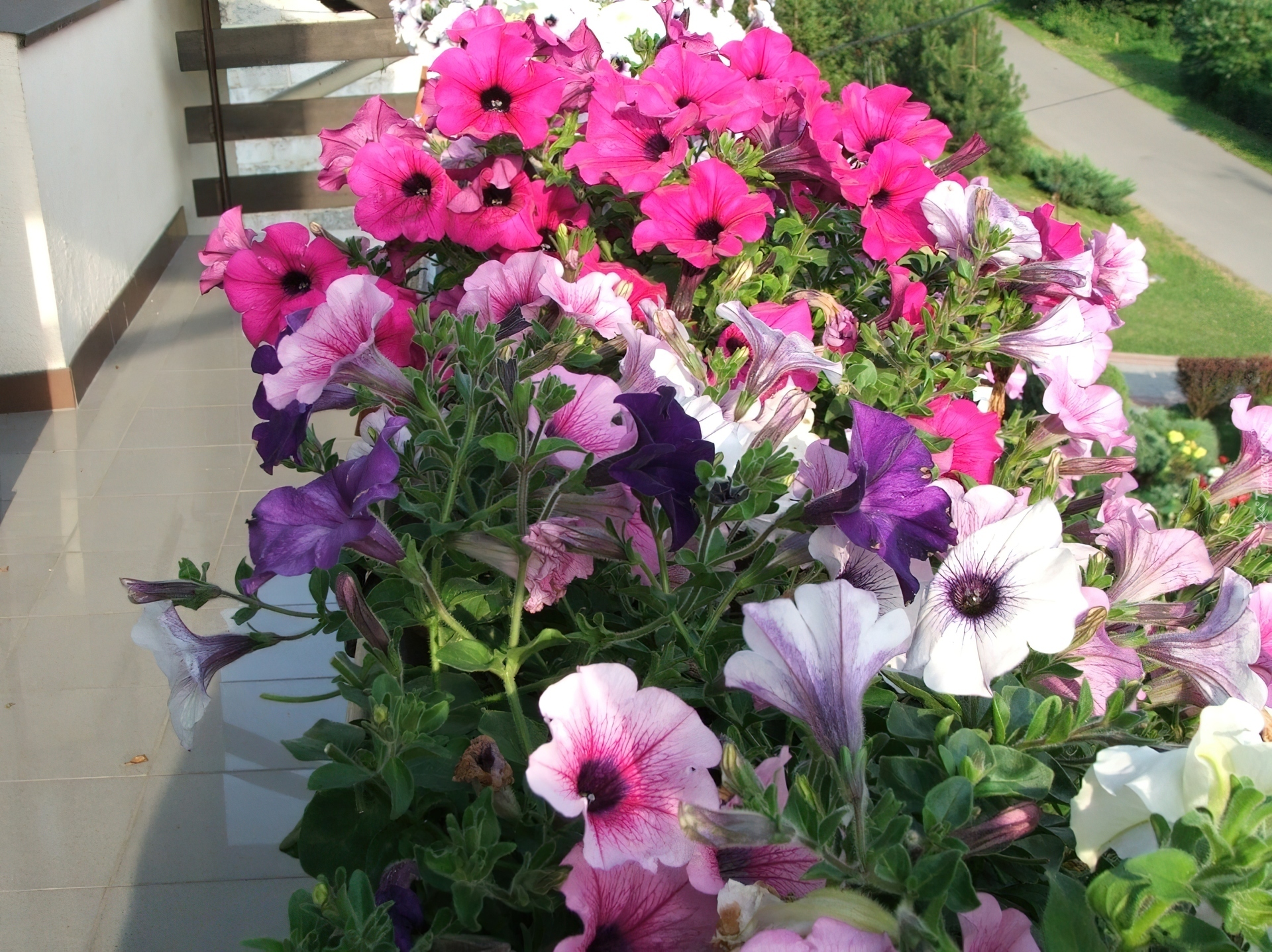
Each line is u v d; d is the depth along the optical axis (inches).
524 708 39.4
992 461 54.3
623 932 29.2
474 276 52.4
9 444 156.9
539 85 60.9
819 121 60.9
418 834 34.8
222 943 83.8
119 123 197.3
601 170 60.1
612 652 40.6
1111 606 40.7
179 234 231.1
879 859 26.7
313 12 250.7
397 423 35.9
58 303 161.9
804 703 29.3
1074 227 62.4
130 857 91.1
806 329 51.6
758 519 40.6
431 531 39.3
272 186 238.2
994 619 33.4
